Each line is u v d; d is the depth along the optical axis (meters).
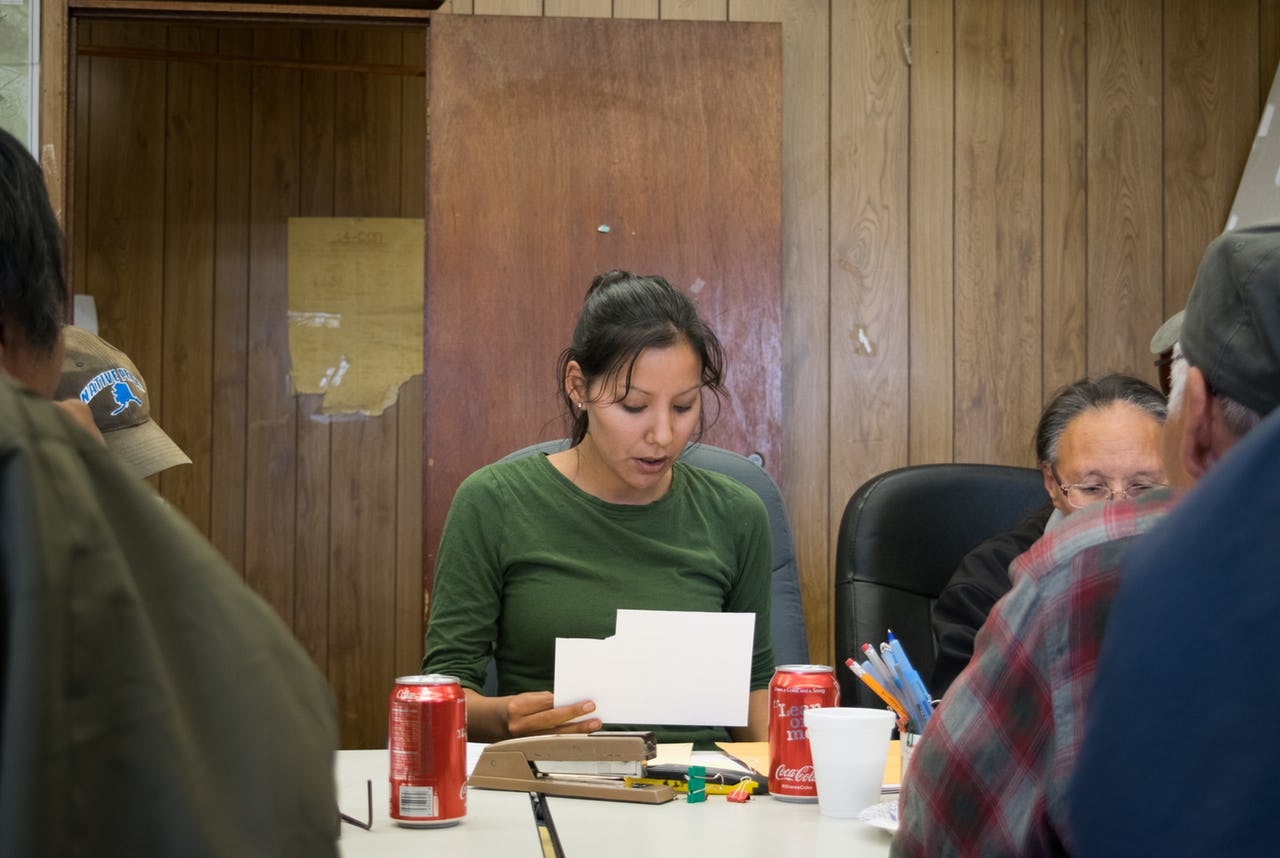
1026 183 3.40
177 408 4.21
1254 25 3.44
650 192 3.16
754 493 2.07
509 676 1.91
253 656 0.52
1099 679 0.50
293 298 4.26
